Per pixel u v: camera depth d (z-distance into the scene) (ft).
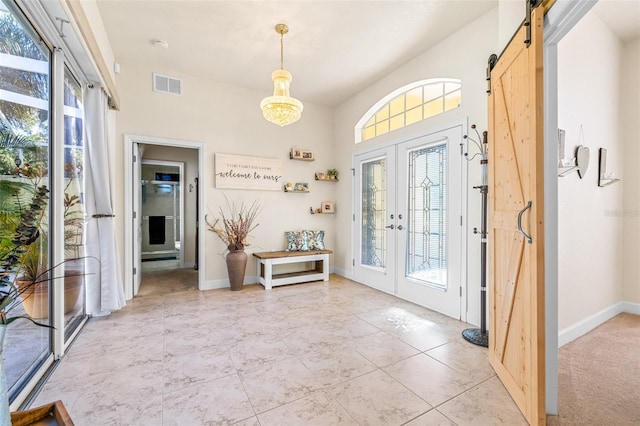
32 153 5.83
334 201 16.47
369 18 8.88
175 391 5.64
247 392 5.62
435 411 5.12
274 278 13.78
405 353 7.20
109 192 9.50
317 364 6.66
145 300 11.44
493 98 6.59
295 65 11.80
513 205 5.53
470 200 9.14
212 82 13.19
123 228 11.52
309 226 15.75
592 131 8.34
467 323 9.14
